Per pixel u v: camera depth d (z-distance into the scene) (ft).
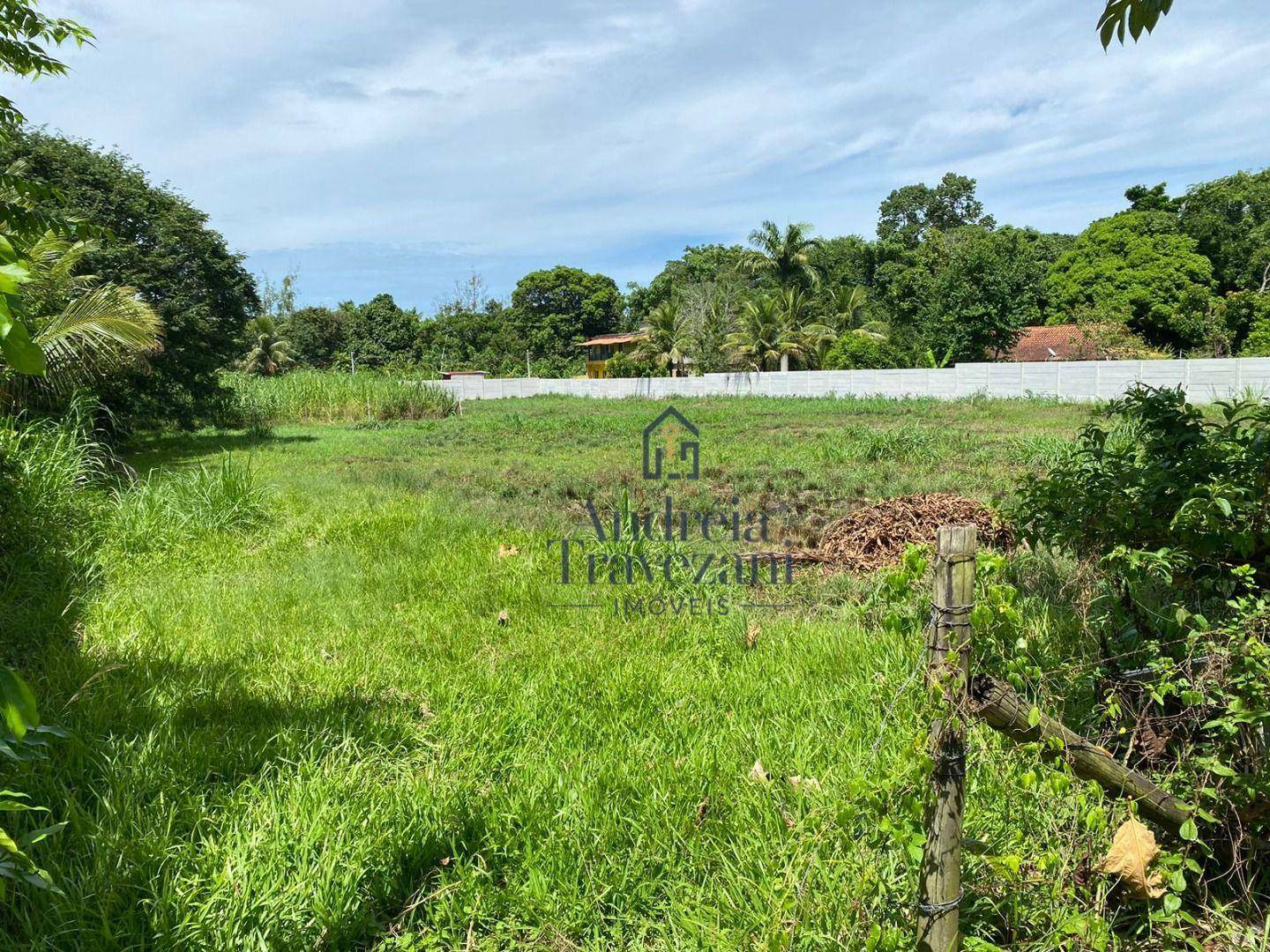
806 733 9.78
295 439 53.31
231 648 13.00
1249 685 6.39
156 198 51.39
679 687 11.68
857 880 6.44
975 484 27.27
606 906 7.34
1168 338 104.94
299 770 8.92
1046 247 140.87
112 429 38.52
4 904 6.56
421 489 30.19
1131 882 6.20
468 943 6.82
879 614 14.02
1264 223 113.80
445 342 178.91
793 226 125.70
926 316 104.73
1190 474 8.46
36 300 27.09
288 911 6.85
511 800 8.59
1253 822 6.79
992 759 8.05
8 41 15.26
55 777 8.24
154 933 6.53
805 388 98.43
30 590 15.10
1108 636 8.98
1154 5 7.68
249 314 59.52
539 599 15.79
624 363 136.87
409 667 12.42
